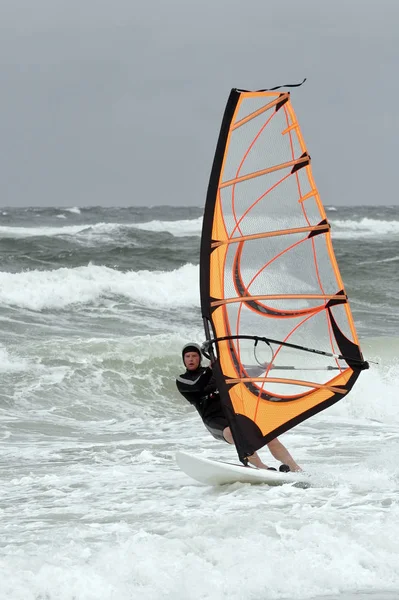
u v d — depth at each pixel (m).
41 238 124.44
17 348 56.28
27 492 28.27
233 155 27.55
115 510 25.17
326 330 27.45
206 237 27.69
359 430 40.50
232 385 27.55
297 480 27.56
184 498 26.48
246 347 27.59
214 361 27.64
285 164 27.50
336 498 25.33
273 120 27.56
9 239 113.44
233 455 34.66
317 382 27.53
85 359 54.59
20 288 75.75
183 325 70.62
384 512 23.38
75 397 49.03
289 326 27.70
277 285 27.66
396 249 130.88
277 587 17.31
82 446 37.66
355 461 32.09
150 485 28.95
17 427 42.00
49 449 36.88
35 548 20.33
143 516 24.22
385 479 28.25
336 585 17.48
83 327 67.62
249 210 27.67
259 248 27.70
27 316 69.81
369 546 19.62
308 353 27.62
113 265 99.44
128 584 17.23
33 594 16.72
